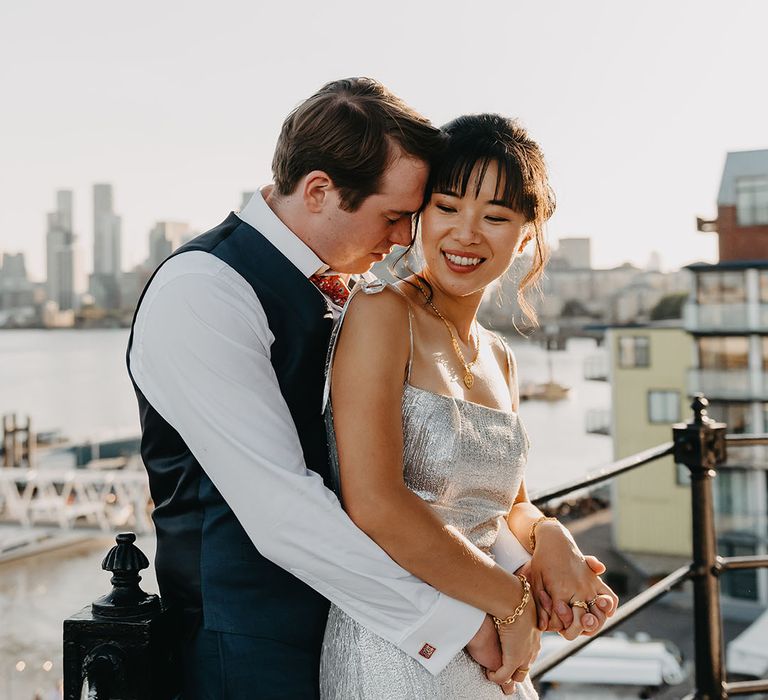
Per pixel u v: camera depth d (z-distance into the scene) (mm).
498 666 1382
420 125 1346
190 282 1269
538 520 1587
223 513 1312
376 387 1307
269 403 1273
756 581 21438
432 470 1373
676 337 24031
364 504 1286
